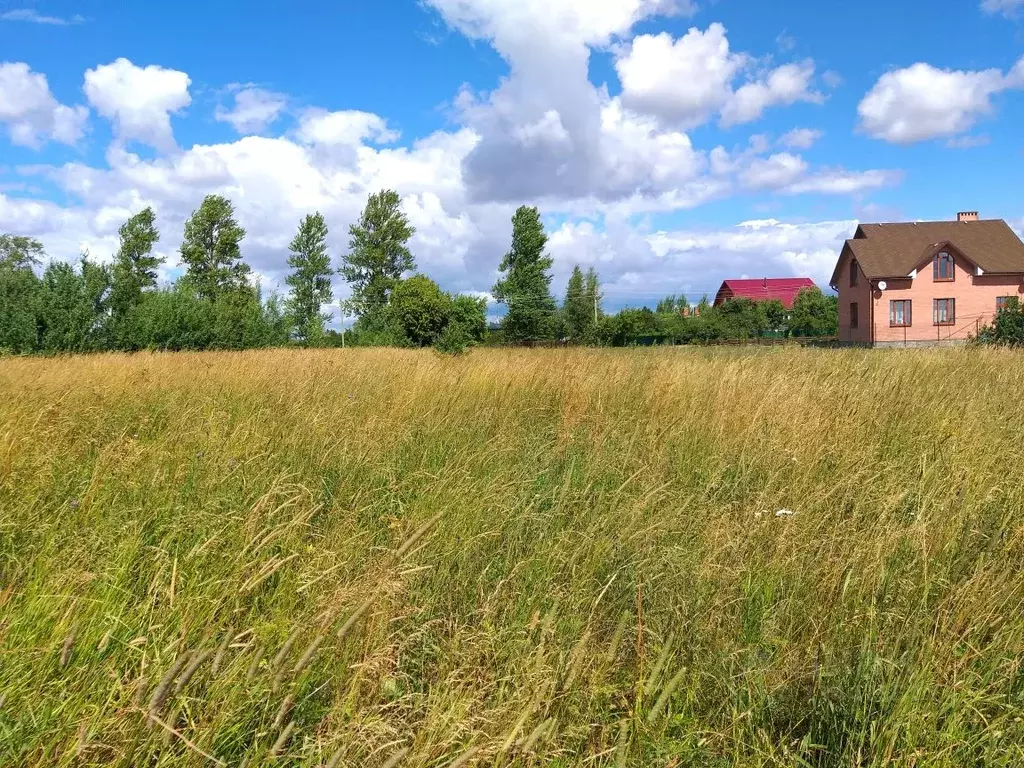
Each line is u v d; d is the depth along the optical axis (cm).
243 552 287
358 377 906
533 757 193
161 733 182
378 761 190
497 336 5216
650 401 733
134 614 243
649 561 327
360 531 355
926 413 622
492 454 519
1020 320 2275
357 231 6669
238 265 5725
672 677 248
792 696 245
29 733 182
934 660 241
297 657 226
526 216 5631
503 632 267
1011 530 354
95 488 369
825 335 5941
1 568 283
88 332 2920
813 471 482
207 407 652
